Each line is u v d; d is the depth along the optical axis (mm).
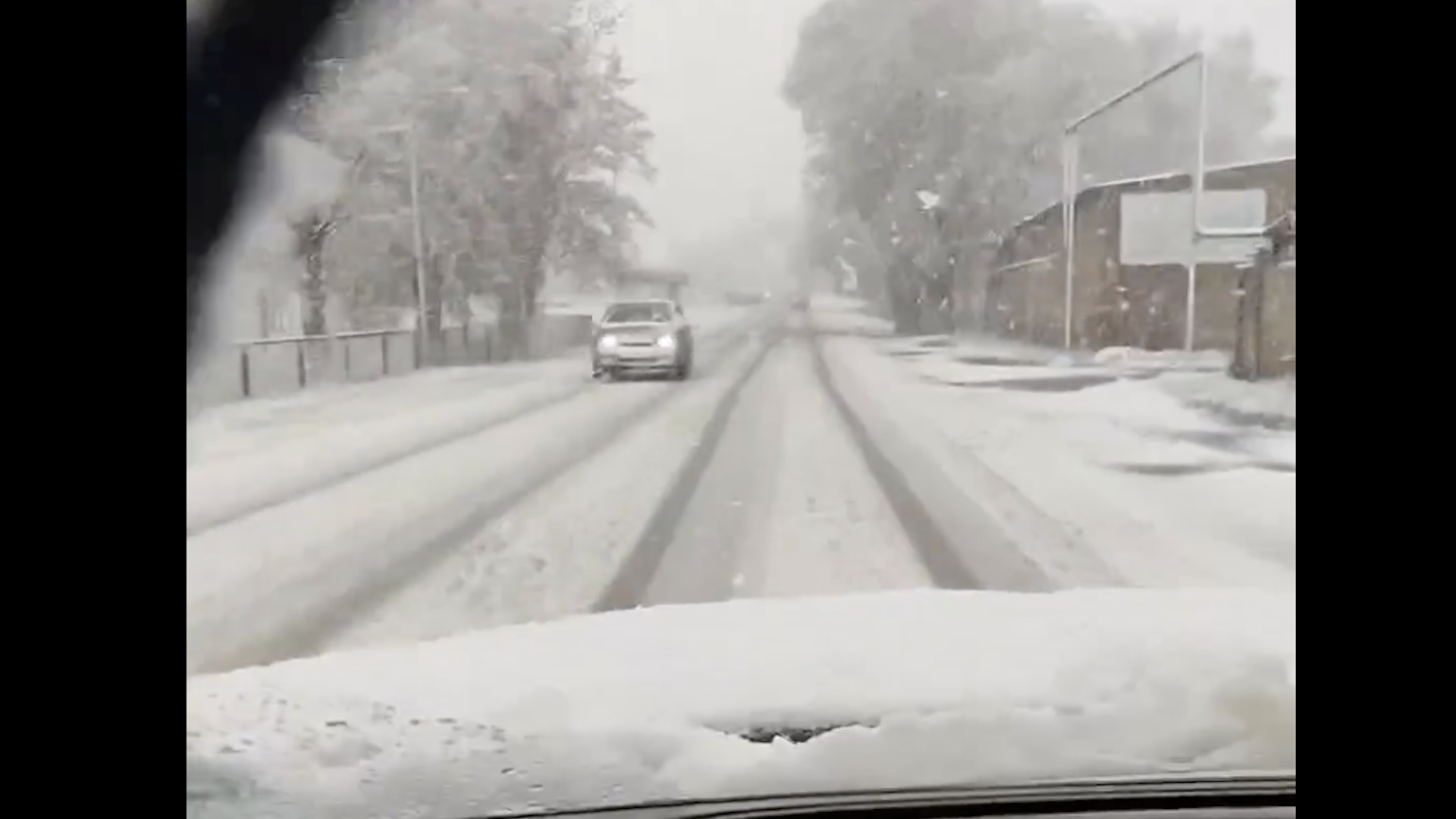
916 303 39219
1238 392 18203
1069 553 8688
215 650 6328
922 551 8789
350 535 9711
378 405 19844
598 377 24828
